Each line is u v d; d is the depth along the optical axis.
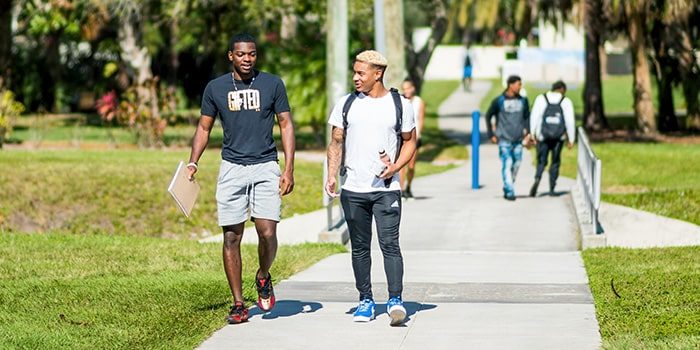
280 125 17.20
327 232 28.25
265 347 16.19
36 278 21.66
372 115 17.20
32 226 36.19
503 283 21.91
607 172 49.41
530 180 44.91
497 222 32.38
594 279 21.70
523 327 17.50
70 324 17.44
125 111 62.66
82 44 105.62
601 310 18.55
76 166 43.66
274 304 18.73
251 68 17.08
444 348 16.14
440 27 70.88
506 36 155.12
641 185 44.59
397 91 17.45
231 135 17.09
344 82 53.22
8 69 77.00
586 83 79.19
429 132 82.19
